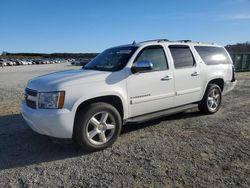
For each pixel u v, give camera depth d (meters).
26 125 6.28
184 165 3.97
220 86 7.36
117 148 4.74
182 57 6.18
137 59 5.27
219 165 3.95
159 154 4.41
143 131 5.65
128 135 5.42
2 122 6.59
